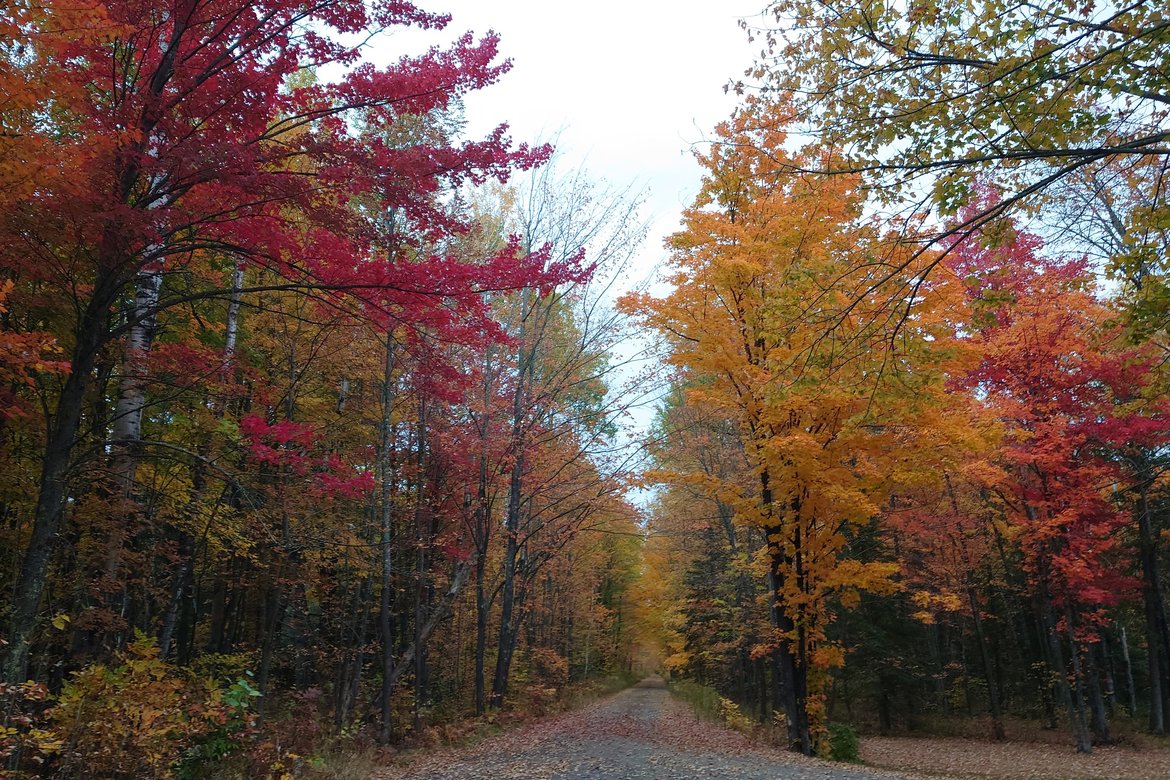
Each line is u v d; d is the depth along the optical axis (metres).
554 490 20.56
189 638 17.62
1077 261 14.84
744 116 12.94
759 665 26.06
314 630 17.39
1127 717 24.89
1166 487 16.66
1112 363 13.73
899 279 7.00
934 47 6.38
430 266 6.68
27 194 5.12
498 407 17.16
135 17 6.00
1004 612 28.67
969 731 23.38
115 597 10.79
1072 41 5.45
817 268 7.41
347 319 10.36
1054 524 15.48
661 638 43.84
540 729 16.88
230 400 11.89
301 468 9.23
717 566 26.42
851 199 7.08
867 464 12.65
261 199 6.45
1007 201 5.90
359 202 10.49
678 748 13.66
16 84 4.60
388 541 14.02
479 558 17.50
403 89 6.84
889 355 7.36
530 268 7.15
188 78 6.42
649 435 18.83
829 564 13.70
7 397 7.23
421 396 14.53
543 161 7.56
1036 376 15.20
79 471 7.32
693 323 13.67
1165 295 6.82
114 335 6.50
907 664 25.22
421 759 11.90
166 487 11.23
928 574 22.72
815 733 14.42
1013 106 5.97
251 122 6.53
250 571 14.42
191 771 7.36
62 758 5.86
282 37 6.59
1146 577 20.55
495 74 7.07
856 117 6.75
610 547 37.78
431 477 17.03
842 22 6.35
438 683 21.36
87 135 5.94
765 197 13.33
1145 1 5.38
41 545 5.97
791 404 11.55
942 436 11.75
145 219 5.82
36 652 9.24
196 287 10.72
